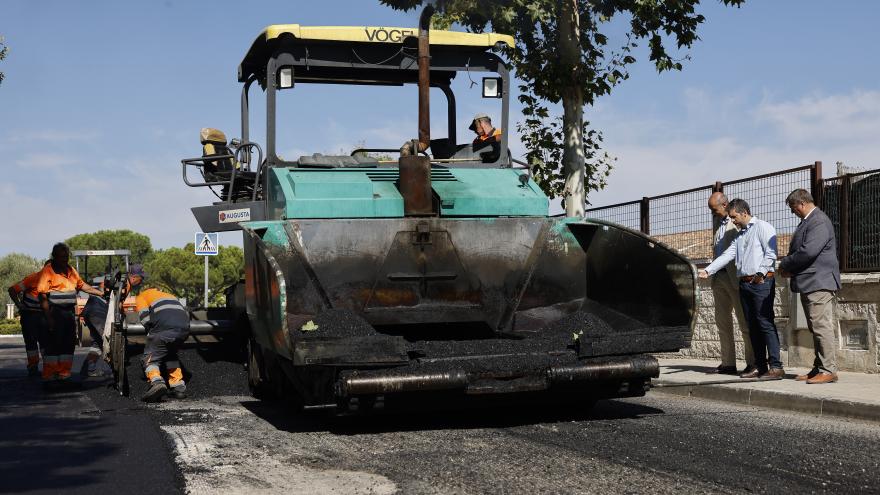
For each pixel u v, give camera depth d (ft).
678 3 36.99
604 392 22.50
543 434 20.38
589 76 38.60
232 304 30.58
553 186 41.37
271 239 22.65
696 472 15.94
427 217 23.99
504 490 14.62
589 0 38.65
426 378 19.86
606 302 25.38
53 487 15.60
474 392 20.39
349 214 23.36
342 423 22.63
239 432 21.33
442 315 23.90
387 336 20.07
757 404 26.07
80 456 18.45
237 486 15.23
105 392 31.73
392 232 23.52
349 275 23.15
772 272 29.32
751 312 29.55
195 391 28.86
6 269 228.84
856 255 31.89
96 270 236.63
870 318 31.27
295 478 15.79
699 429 21.02
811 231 27.94
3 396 31.07
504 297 24.56
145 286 32.12
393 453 18.17
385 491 14.64
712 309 39.42
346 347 19.63
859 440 19.36
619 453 17.83
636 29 38.60
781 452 17.89
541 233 25.05
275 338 20.63
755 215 34.81
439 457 17.62
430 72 28.32
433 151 29.04
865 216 31.45
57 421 23.90
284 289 19.38
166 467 17.06
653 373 21.80
